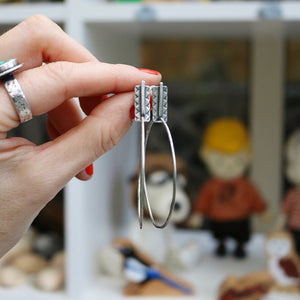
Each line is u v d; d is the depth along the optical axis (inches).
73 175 13.8
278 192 28.0
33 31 14.2
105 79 13.4
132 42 27.1
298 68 27.1
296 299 20.4
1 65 13.0
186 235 28.9
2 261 22.9
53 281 20.4
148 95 13.4
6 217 13.7
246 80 27.6
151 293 20.6
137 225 24.3
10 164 13.6
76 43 14.4
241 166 25.1
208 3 19.4
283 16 19.1
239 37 25.9
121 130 13.7
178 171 25.2
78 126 13.7
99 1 22.1
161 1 22.9
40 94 13.2
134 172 27.5
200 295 20.6
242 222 25.2
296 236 22.9
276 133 27.6
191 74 27.9
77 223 19.7
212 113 28.0
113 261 21.9
